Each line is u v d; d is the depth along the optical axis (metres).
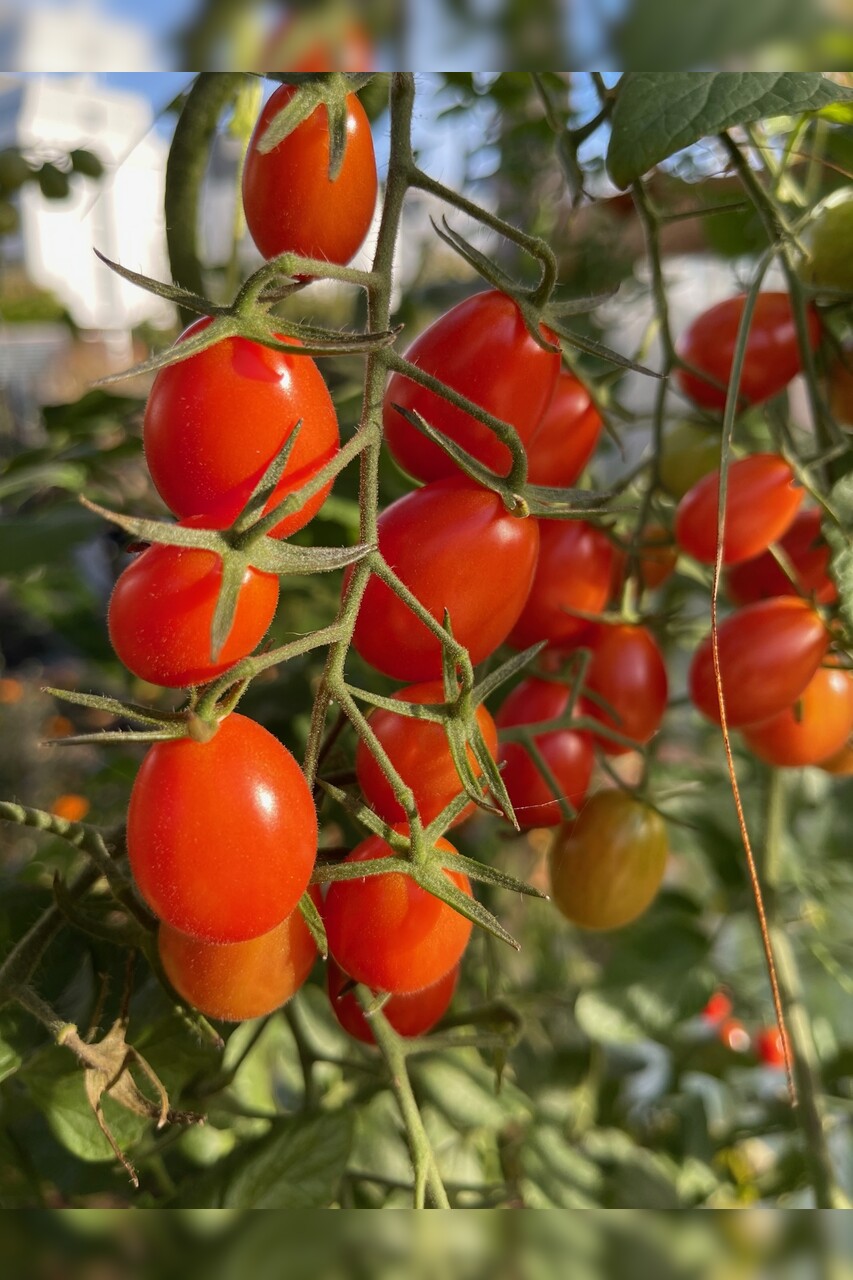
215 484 0.22
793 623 0.29
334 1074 0.38
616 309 0.56
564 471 0.29
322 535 0.36
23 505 0.46
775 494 0.29
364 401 0.22
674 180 0.43
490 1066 0.41
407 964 0.23
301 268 0.21
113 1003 0.28
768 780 0.38
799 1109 0.36
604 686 0.30
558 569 0.29
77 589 0.53
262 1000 0.24
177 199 0.29
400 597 0.22
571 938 0.58
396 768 0.23
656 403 0.31
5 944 0.28
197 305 0.21
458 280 0.55
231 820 0.21
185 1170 0.33
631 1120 0.54
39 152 0.50
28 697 0.87
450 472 0.25
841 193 0.31
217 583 0.21
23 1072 0.27
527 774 0.29
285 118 0.22
